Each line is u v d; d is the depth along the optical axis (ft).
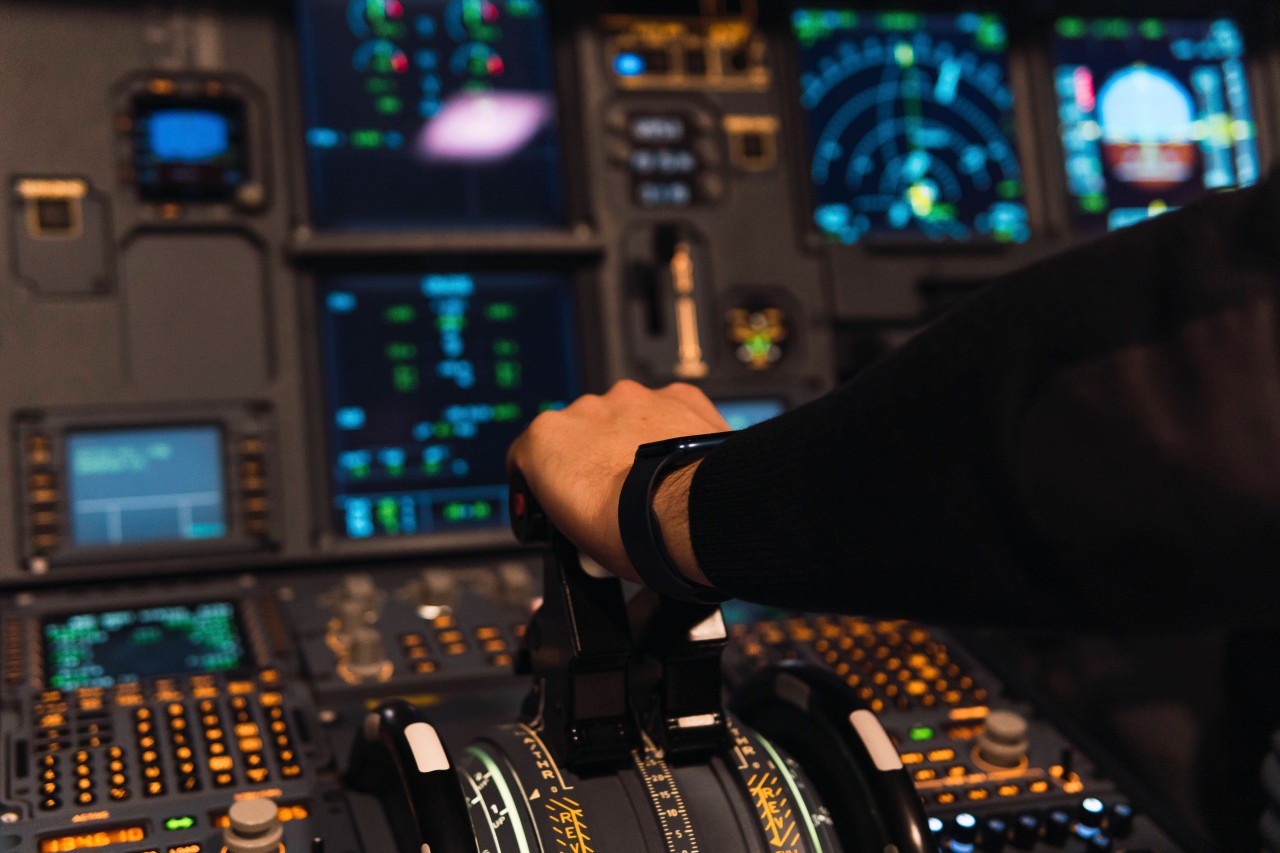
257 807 3.49
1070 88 8.81
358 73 7.57
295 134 7.21
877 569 1.77
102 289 6.64
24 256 6.56
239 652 5.19
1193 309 1.44
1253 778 4.94
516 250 7.32
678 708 3.32
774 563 1.97
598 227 7.61
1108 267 1.55
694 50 8.09
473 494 7.09
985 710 4.77
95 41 6.93
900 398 1.74
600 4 7.97
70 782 3.81
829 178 8.20
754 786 3.31
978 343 1.65
